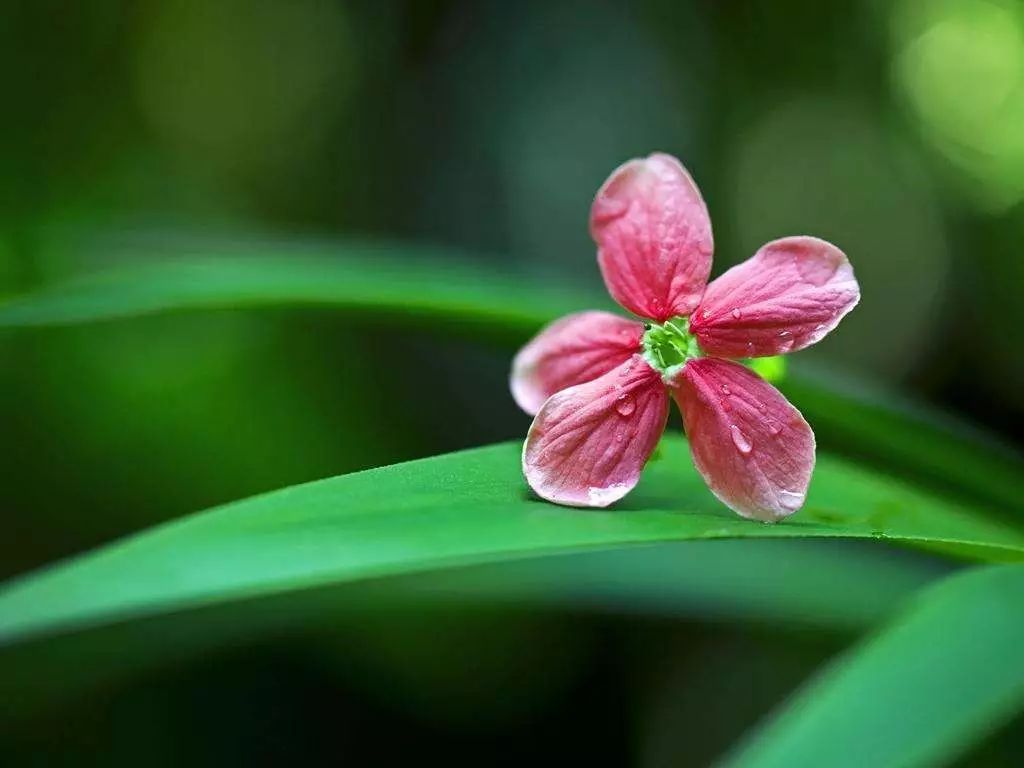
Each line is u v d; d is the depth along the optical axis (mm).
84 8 693
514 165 840
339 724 515
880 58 785
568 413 268
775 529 253
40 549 554
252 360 632
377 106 838
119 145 733
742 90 831
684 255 275
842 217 837
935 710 258
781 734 260
